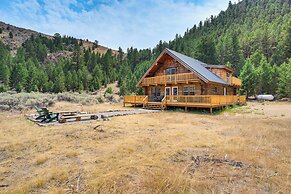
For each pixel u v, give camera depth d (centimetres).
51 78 6259
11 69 6038
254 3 13288
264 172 427
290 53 5125
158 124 1045
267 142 670
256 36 6612
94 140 699
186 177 396
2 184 388
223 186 365
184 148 594
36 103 1892
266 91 3931
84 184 375
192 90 2128
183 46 7138
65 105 2231
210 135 777
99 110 1838
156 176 395
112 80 7900
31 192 352
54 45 12488
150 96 2570
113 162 480
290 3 11412
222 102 1962
